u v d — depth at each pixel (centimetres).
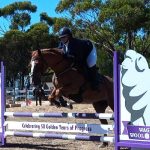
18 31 6231
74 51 1179
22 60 6391
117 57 1087
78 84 1182
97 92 1214
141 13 4456
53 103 1203
